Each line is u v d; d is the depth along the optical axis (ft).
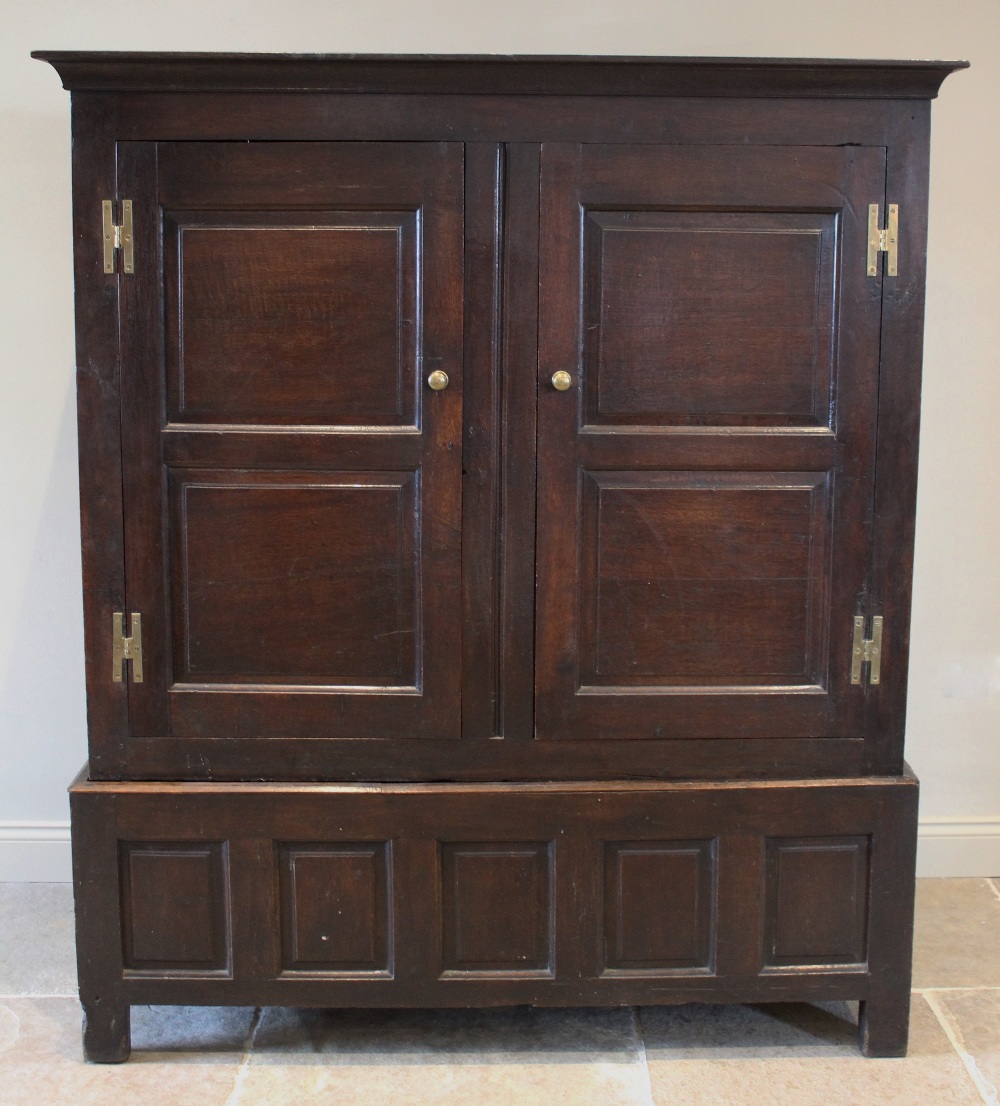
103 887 6.39
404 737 6.39
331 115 5.96
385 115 5.96
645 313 6.13
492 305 6.08
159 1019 7.04
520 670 6.34
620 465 6.21
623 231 6.08
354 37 8.14
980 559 8.64
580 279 6.09
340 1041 6.81
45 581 8.59
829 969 6.55
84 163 5.98
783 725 6.41
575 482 6.21
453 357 6.11
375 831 6.34
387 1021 7.04
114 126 5.96
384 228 6.06
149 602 6.28
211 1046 6.75
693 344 6.16
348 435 6.15
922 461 8.53
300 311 6.11
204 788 6.32
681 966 6.54
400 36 8.14
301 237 6.06
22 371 8.36
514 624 6.31
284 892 6.43
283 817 6.32
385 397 6.16
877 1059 6.64
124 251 6.02
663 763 6.42
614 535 6.26
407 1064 6.58
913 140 6.05
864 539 6.30
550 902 6.45
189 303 6.10
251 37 8.14
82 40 8.12
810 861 6.46
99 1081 6.40
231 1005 6.50
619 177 6.02
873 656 6.36
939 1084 6.40
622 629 6.32
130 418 6.15
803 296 6.15
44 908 8.39
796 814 6.38
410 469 6.20
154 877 6.40
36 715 8.73
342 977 6.49
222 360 6.15
